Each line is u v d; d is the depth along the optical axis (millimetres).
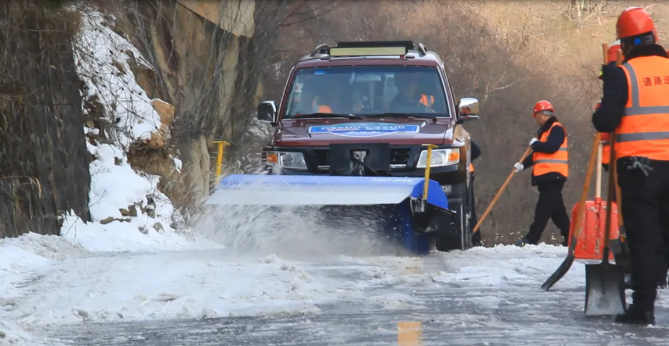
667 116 18891
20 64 39562
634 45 19359
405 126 35781
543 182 47469
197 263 28078
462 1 149250
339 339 17031
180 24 65750
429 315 19516
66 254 34719
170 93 61781
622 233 22828
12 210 37469
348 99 38688
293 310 20375
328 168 34812
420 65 39375
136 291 23531
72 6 42062
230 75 71500
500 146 145250
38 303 22562
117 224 44312
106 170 46375
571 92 154750
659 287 23719
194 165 60188
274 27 75938
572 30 161625
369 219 31812
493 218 143625
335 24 129000
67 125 43188
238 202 31375
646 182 18656
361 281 25328
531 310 20141
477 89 146250
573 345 16031
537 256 32281
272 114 39219
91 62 48781
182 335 18234
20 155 38938
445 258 31016
